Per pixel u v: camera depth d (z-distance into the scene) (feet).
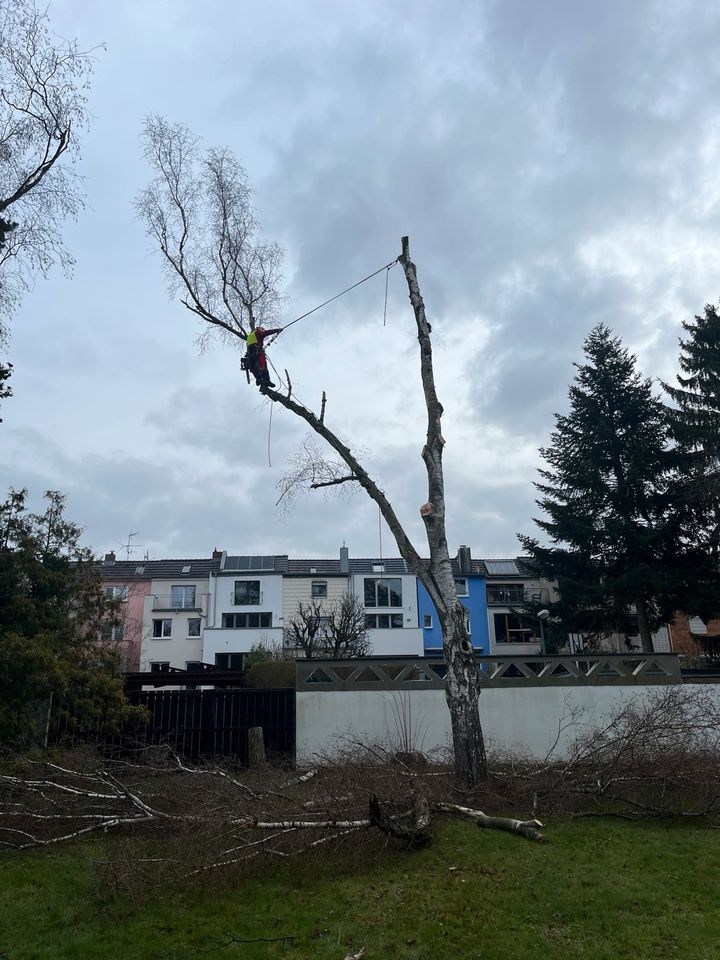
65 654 46.70
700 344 96.32
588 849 28.53
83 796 31.32
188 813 29.37
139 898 24.45
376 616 150.51
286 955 21.02
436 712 51.49
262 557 167.53
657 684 52.90
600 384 105.19
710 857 27.43
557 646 106.32
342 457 45.09
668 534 97.50
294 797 30.83
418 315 45.09
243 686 72.02
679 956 20.12
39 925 23.35
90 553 53.52
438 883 25.38
